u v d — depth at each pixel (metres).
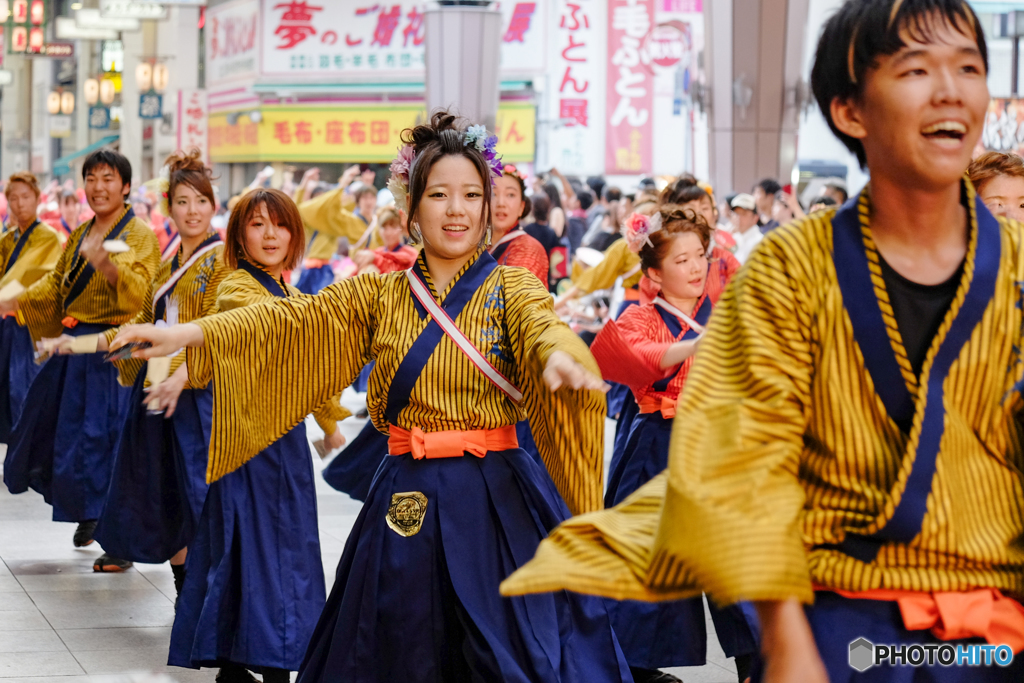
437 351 3.61
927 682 2.14
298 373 3.72
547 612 3.60
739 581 1.90
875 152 2.14
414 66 29.67
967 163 2.10
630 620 4.63
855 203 2.18
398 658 3.60
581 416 3.41
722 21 14.33
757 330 2.13
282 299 3.75
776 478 2.02
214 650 4.53
